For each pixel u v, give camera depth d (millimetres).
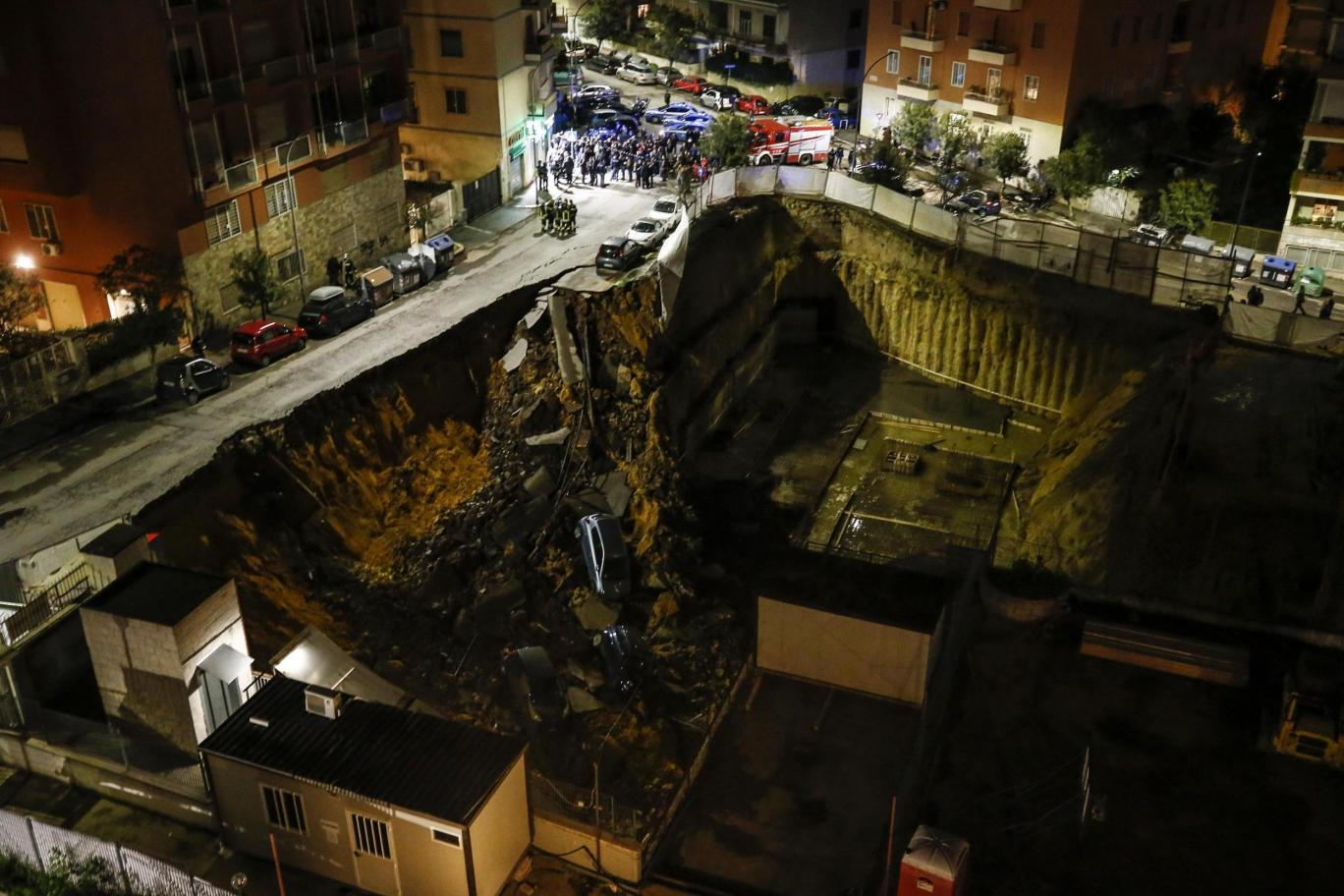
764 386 59312
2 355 44906
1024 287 57062
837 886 29062
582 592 41312
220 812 26844
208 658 28156
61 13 44719
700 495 49562
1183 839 30016
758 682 35875
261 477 40906
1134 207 70312
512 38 66062
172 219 48688
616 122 79438
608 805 29891
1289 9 84312
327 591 39250
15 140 47406
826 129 75250
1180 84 78938
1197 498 42188
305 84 54062
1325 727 32094
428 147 68312
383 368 46812
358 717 27312
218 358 49062
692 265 55000
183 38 48188
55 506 37250
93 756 28375
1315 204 66375
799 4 88562
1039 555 43906
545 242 61500
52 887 24922
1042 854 29516
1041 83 72500
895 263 60562
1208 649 35594
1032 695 35000
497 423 48469
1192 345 50938
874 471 52156
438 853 25062
